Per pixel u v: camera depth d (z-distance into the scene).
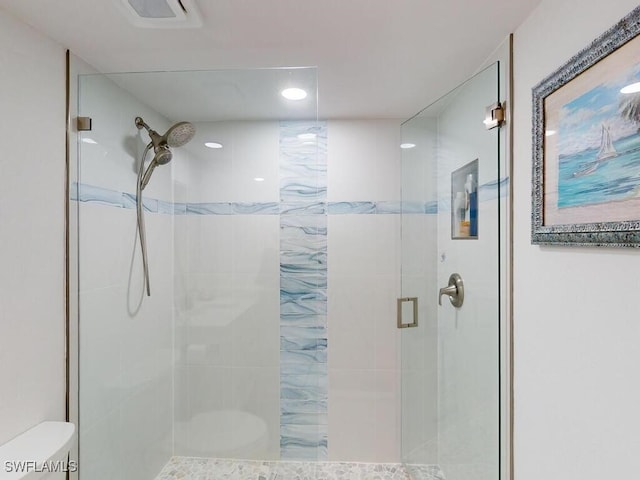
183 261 1.76
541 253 1.08
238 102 1.56
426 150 1.81
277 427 1.82
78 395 1.41
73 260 1.38
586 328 0.89
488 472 1.38
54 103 1.30
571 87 0.91
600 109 0.81
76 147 1.40
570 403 0.96
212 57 1.45
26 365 1.19
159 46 1.34
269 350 1.81
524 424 1.18
